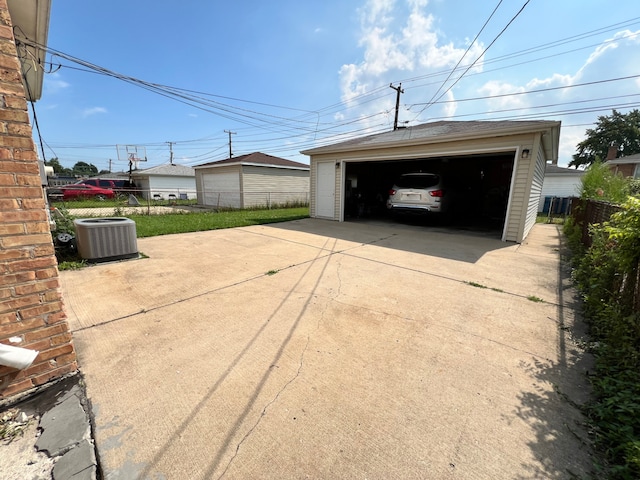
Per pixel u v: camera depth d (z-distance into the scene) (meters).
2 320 1.57
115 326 2.49
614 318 2.21
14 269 1.58
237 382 1.80
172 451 1.34
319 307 2.91
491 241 6.40
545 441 1.41
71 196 18.06
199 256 4.86
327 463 1.29
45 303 1.71
